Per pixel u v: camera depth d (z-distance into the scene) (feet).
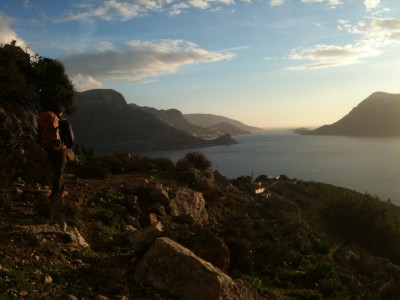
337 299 33.65
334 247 53.93
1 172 31.35
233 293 22.79
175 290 21.57
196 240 27.48
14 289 17.15
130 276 22.31
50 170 37.04
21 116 68.64
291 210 62.39
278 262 39.65
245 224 40.50
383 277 52.60
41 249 22.09
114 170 54.80
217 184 64.18
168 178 53.21
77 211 29.84
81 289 19.26
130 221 33.47
